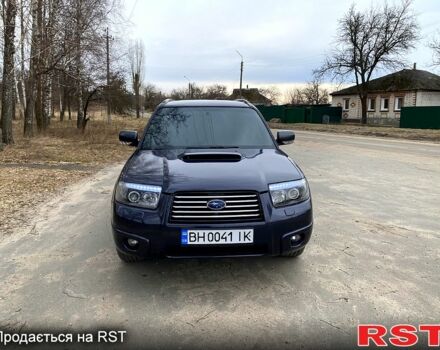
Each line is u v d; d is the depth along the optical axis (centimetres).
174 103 507
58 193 704
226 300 324
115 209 342
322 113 4525
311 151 1502
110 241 457
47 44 1573
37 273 370
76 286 345
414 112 3297
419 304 319
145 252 328
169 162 375
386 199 684
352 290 341
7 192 691
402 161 1201
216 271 377
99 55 1866
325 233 491
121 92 3155
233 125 468
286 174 355
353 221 546
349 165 1110
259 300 324
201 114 482
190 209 322
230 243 321
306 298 327
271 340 272
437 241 468
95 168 1009
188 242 320
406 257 416
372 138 2253
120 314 302
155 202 328
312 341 272
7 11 1341
